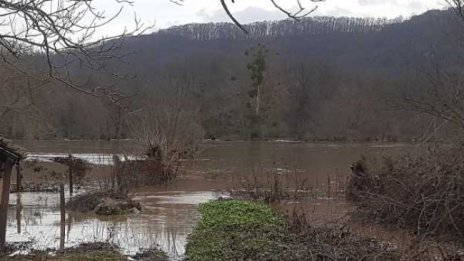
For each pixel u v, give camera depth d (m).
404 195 13.81
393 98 26.02
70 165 25.42
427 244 10.82
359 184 19.19
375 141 59.38
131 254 11.91
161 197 21.92
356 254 9.19
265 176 27.69
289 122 71.56
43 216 17.56
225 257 9.60
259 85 69.38
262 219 12.27
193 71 68.50
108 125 51.25
